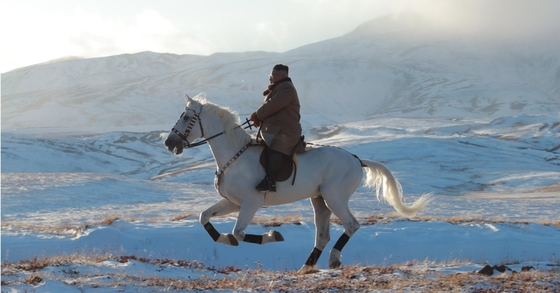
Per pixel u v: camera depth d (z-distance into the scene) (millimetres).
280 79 9414
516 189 55219
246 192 9078
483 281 7926
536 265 10078
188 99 9305
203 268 9945
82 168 83125
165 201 40531
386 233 15758
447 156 77125
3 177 48500
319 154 9633
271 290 7367
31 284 7121
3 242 14102
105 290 7004
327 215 10211
